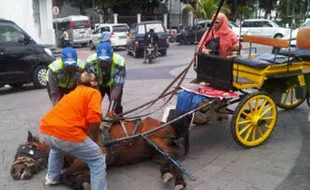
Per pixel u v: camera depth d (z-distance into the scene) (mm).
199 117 5238
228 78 5207
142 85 10648
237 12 7035
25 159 4691
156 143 4746
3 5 19078
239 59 5512
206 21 27344
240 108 5164
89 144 3742
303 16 6547
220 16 6105
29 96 9766
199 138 5953
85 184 4168
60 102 3869
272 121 5617
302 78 6164
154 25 20062
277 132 6113
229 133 6148
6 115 7680
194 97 5133
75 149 3709
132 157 4875
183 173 4539
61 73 4922
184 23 40188
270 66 5320
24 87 11367
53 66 4930
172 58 18781
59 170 4359
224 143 5723
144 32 19750
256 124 5402
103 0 35312
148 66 15758
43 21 23906
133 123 4938
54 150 4074
